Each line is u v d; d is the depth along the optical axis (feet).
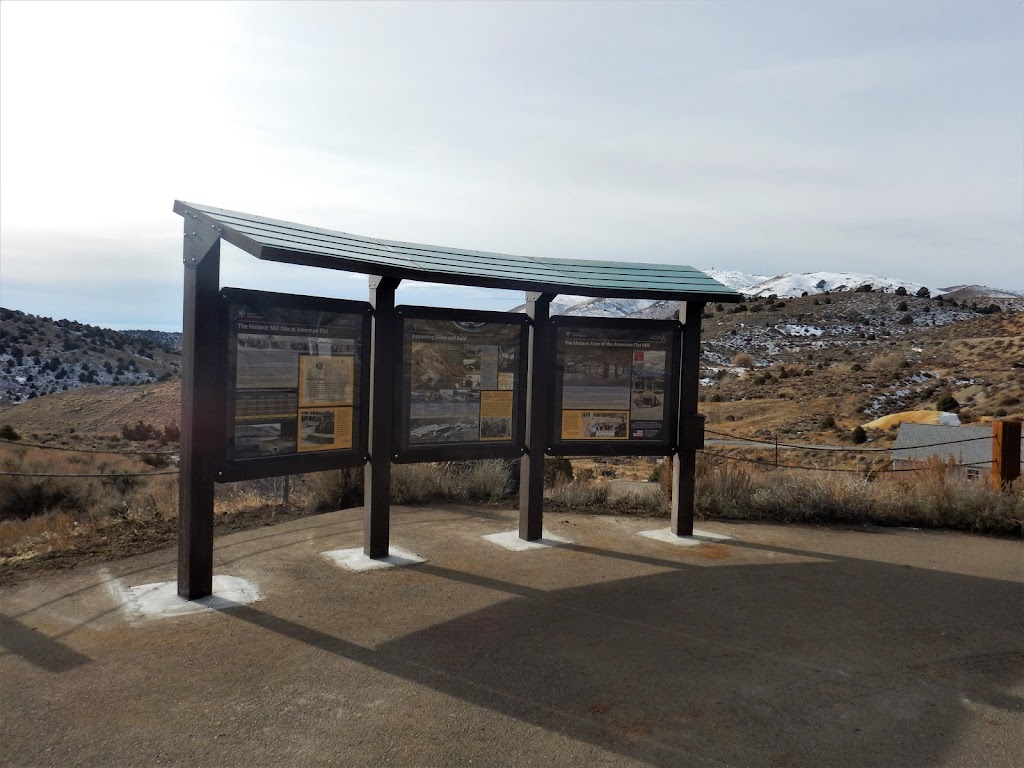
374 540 20.92
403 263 19.47
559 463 48.73
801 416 179.32
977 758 11.17
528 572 20.13
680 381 24.61
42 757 10.52
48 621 15.81
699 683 13.48
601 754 10.98
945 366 233.96
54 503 37.91
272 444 18.33
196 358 16.85
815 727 11.99
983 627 16.66
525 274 22.27
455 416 22.22
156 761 10.48
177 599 17.26
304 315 18.78
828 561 21.88
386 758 10.71
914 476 30.50
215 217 16.62
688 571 20.57
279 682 13.06
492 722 11.84
